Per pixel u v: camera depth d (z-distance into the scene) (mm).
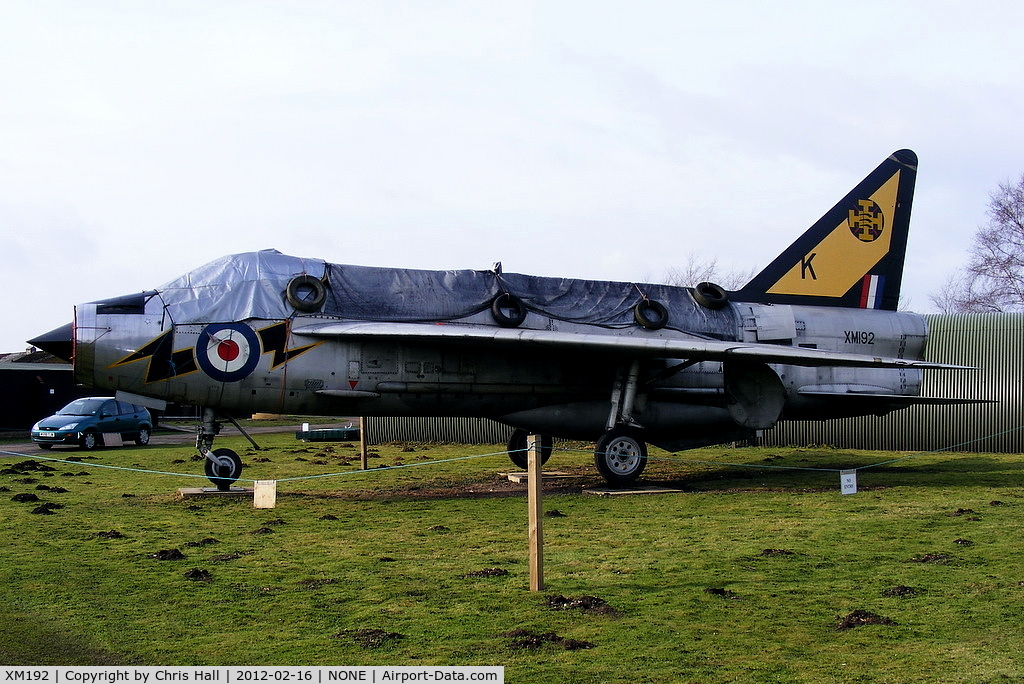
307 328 15164
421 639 6832
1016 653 6453
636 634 6941
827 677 6012
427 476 18422
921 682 5898
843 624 7145
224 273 15469
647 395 16891
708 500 14391
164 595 8141
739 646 6652
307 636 6922
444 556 9883
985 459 22188
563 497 15031
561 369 16500
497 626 7148
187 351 14648
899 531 11219
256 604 7836
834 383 18344
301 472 19234
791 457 22781
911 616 7406
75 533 11188
